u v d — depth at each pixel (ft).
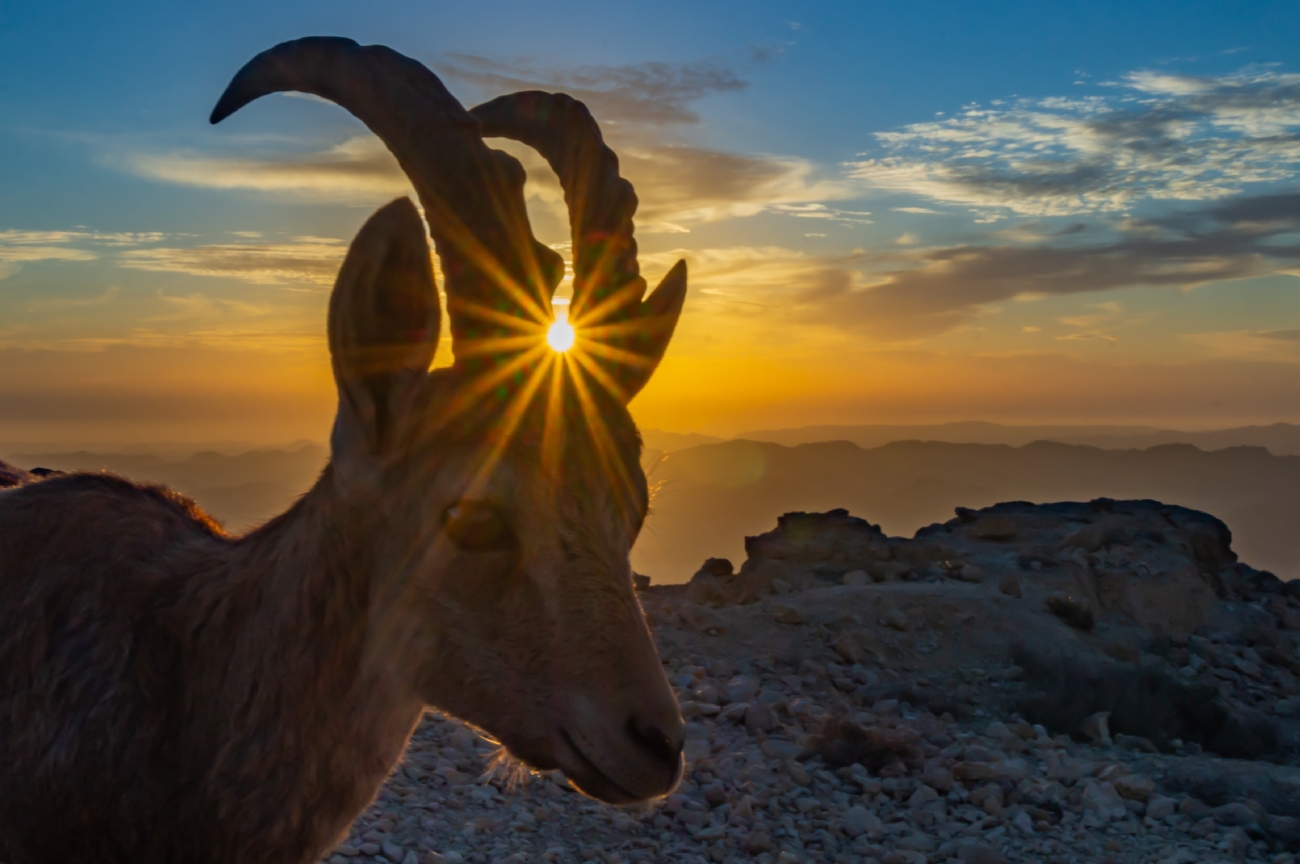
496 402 7.94
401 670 8.05
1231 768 27.37
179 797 8.43
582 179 9.48
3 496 9.82
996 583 44.83
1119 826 23.29
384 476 7.96
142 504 9.89
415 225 7.19
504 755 10.11
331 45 8.52
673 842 20.71
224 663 8.59
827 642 36.65
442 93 8.38
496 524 7.68
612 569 7.85
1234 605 49.26
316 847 8.45
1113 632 42.73
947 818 23.25
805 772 24.49
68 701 8.47
